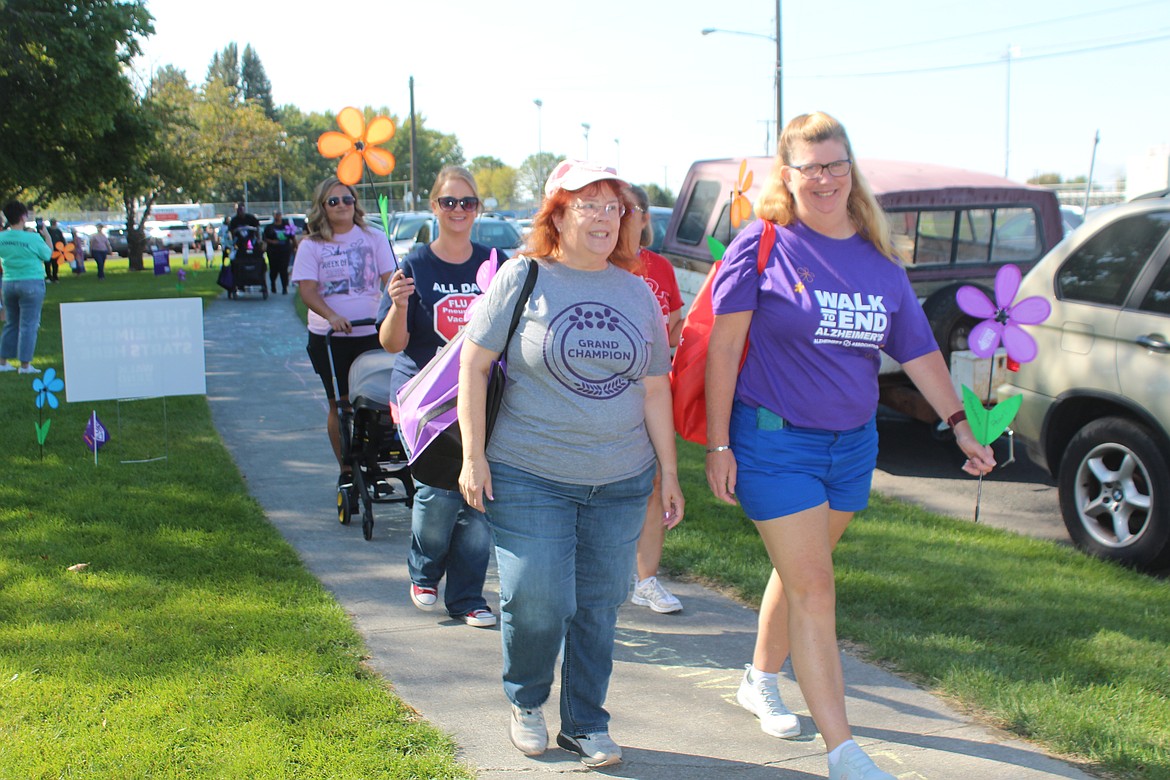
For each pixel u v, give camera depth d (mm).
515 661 3311
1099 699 3758
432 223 17812
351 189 6102
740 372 3283
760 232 3203
